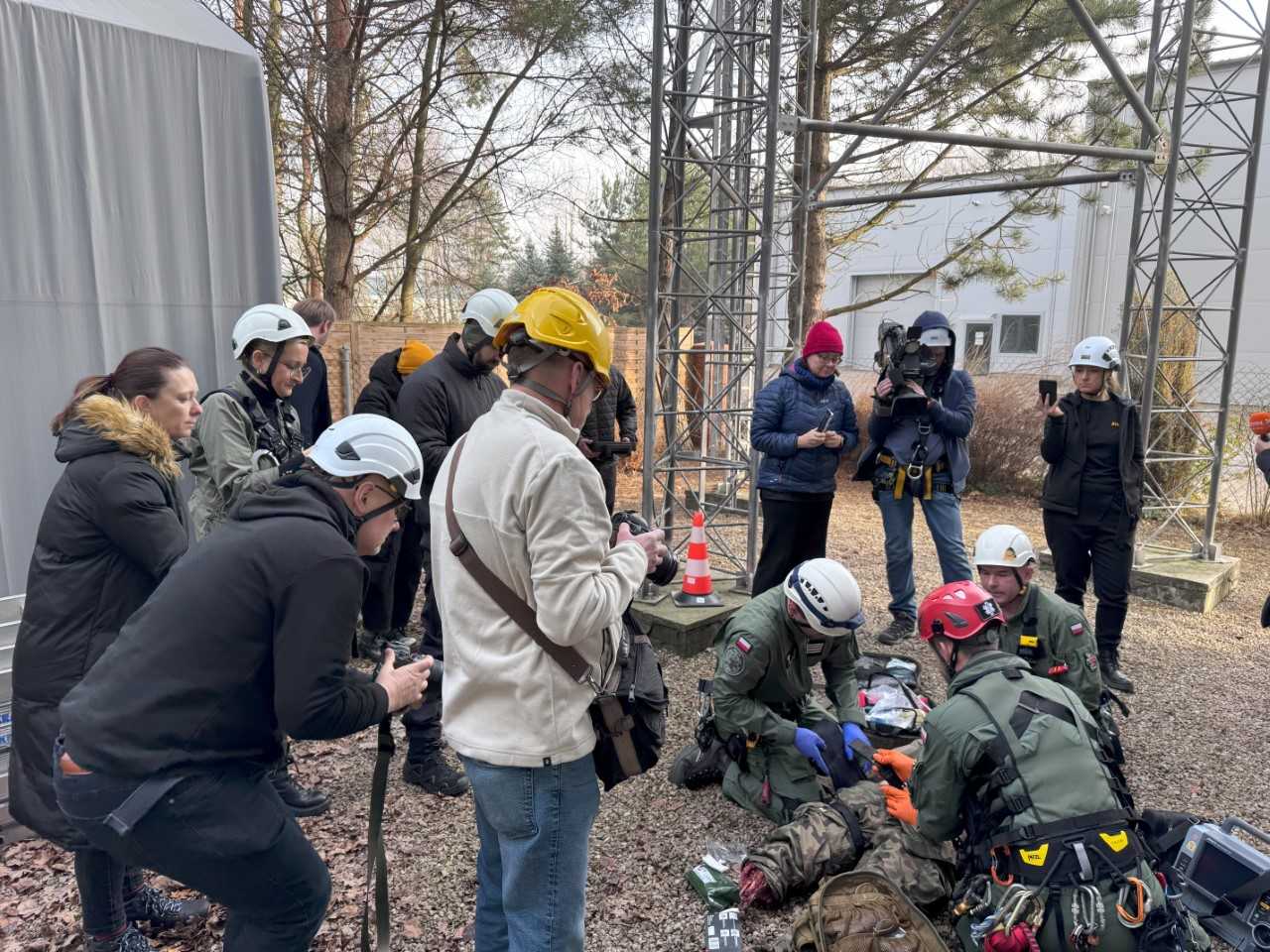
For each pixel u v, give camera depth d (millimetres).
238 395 3496
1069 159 9617
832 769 3297
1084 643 3416
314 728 1789
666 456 6605
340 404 9320
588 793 1949
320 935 2746
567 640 1789
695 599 5551
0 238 3699
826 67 10031
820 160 10977
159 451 2486
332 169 10695
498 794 1882
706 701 3609
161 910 2742
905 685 4000
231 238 4461
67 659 2379
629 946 2740
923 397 5180
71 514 2373
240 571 1776
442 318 18672
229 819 1819
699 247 9586
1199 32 7004
